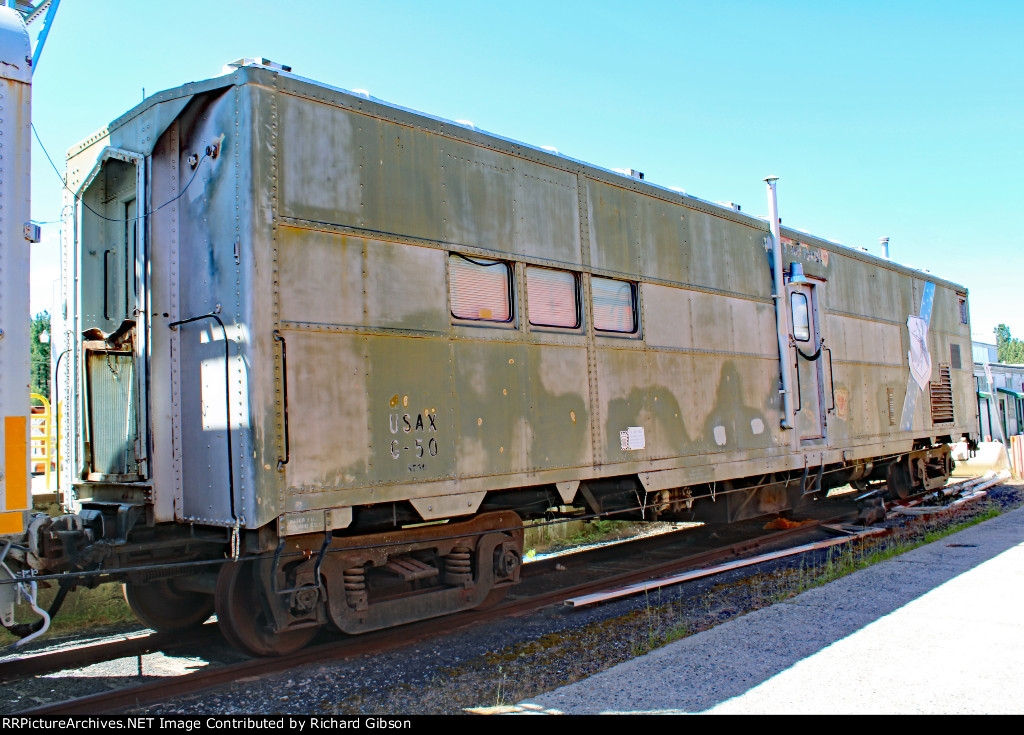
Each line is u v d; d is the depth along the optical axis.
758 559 7.52
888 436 10.78
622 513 6.98
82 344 5.30
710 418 7.41
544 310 5.93
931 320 12.80
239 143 4.35
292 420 4.29
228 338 4.34
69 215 5.59
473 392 5.25
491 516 5.61
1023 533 8.19
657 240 7.10
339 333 4.56
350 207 4.72
